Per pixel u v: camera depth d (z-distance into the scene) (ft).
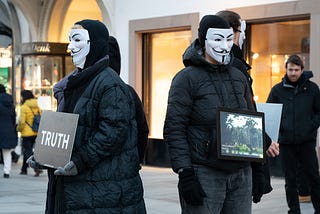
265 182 17.94
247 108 17.12
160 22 53.78
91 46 15.96
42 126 15.98
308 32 44.34
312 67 43.11
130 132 15.92
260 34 47.47
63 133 15.44
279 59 46.32
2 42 75.20
